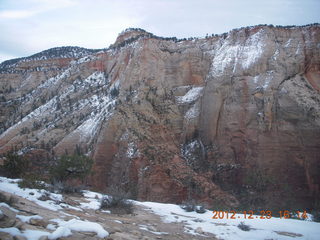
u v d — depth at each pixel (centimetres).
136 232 893
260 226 1191
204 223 1205
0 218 714
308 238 1059
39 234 689
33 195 1152
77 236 729
